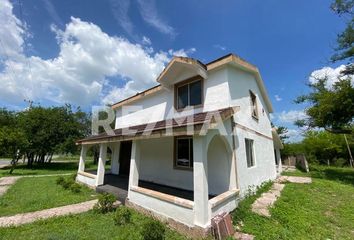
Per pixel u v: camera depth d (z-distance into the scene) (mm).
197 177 4520
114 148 13531
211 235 4207
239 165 6816
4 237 4199
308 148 26844
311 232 4609
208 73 7816
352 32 15156
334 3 14961
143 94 11000
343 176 15109
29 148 20047
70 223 5020
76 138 22500
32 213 5762
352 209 6508
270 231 4508
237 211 5641
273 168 12648
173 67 8430
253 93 9805
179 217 4715
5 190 8836
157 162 9195
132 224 4957
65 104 24094
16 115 24797
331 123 15977
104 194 6352
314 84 18797
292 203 6816
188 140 7957
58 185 10117
